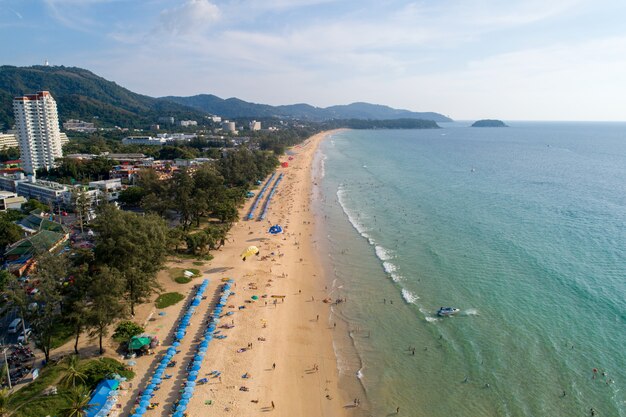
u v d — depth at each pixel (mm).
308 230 121812
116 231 67312
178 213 132625
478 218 128125
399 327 68750
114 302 56812
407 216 133875
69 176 184375
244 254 93312
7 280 70125
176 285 82562
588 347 60531
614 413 48062
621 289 77750
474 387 53812
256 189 183000
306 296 80625
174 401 51094
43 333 54969
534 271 87062
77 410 44719
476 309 72688
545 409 49250
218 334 66312
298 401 52531
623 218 125188
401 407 51375
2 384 51562
